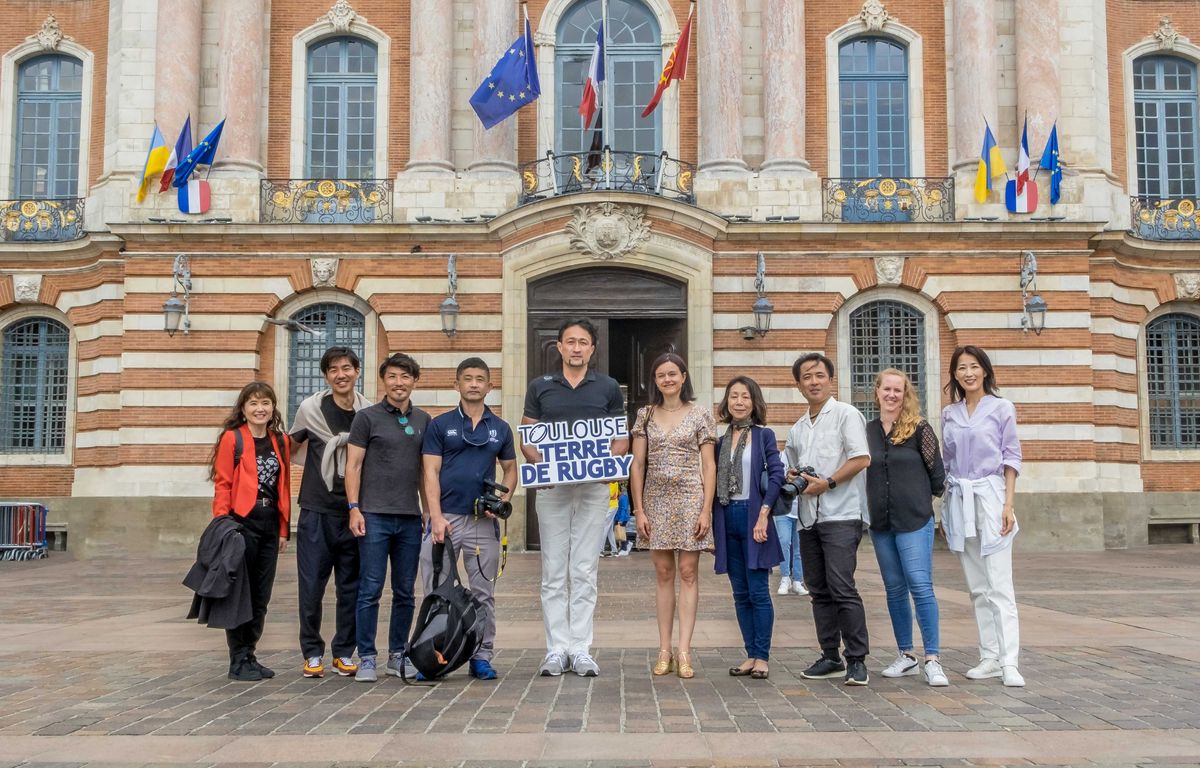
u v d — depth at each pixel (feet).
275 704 21.90
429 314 68.54
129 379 68.08
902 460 24.58
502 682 24.31
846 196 70.90
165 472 67.46
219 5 72.69
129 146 71.26
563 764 17.04
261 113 72.64
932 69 72.95
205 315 68.54
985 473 24.63
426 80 70.38
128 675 25.57
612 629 32.99
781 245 68.49
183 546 66.90
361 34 73.61
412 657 23.72
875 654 28.22
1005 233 68.13
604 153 69.36
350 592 25.88
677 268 67.62
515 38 72.90
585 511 25.80
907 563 24.39
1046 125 69.41
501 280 68.44
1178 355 76.07
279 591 46.19
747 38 72.33
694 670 25.84
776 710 21.06
